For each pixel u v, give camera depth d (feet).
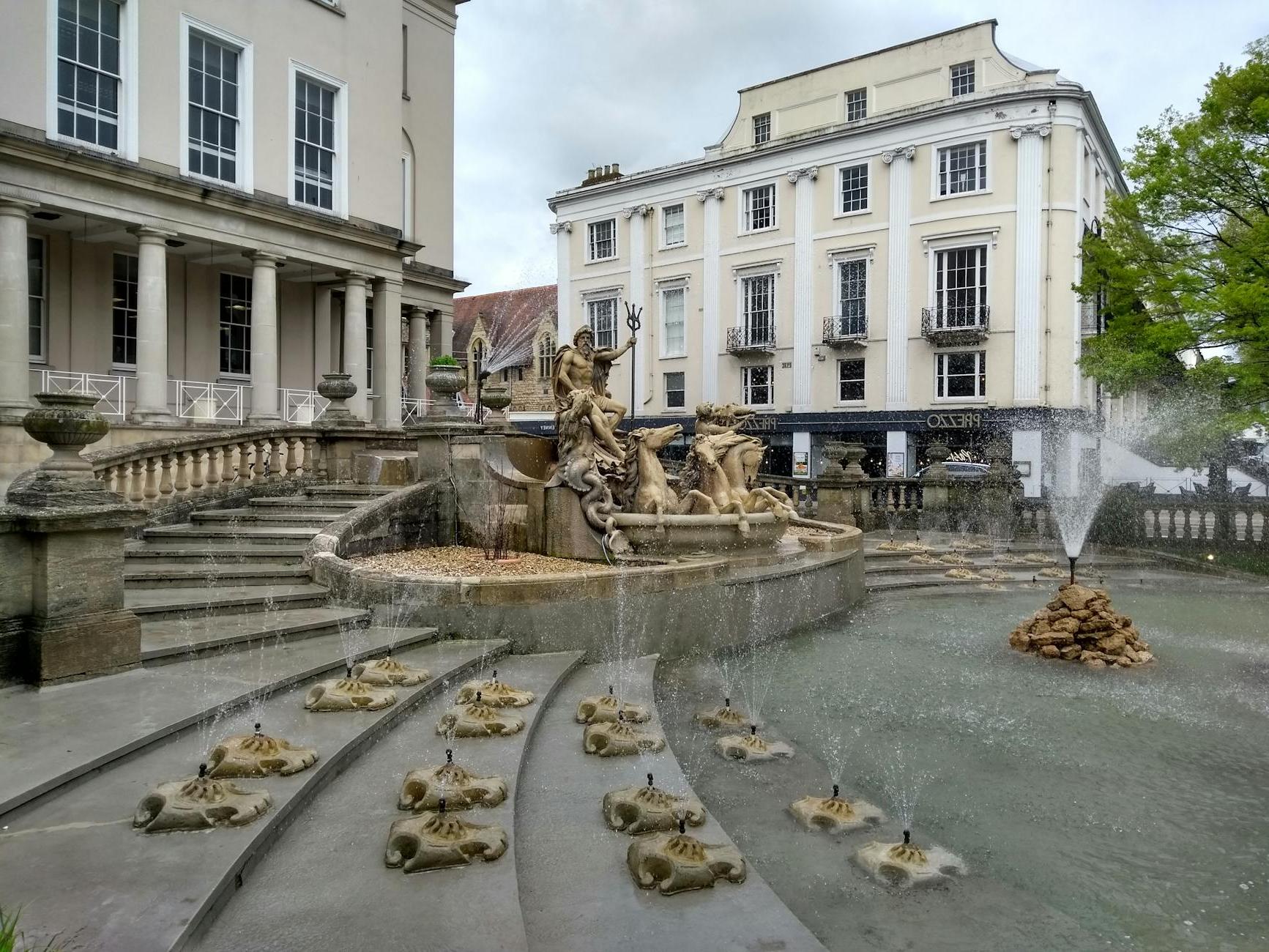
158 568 30.60
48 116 52.03
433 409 42.37
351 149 71.87
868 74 115.85
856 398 117.29
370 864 12.25
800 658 29.66
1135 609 41.11
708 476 39.68
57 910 10.23
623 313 138.72
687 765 19.07
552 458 42.22
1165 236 64.39
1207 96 60.18
